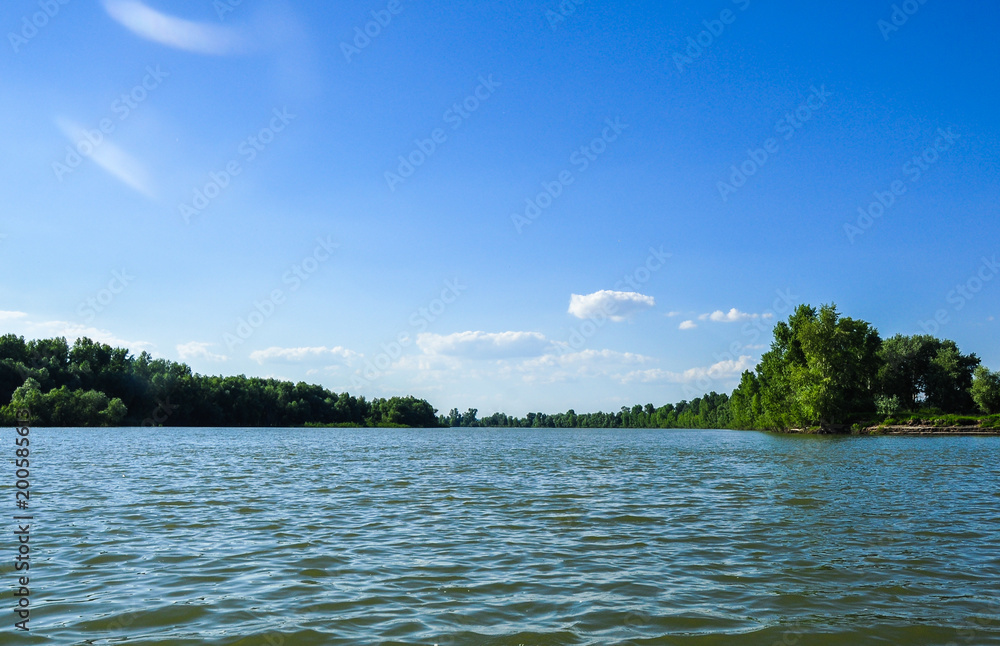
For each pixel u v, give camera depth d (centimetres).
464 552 1425
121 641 866
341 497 2383
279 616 973
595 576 1219
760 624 946
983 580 1187
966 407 11400
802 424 9588
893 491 2511
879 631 920
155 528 1703
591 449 6334
